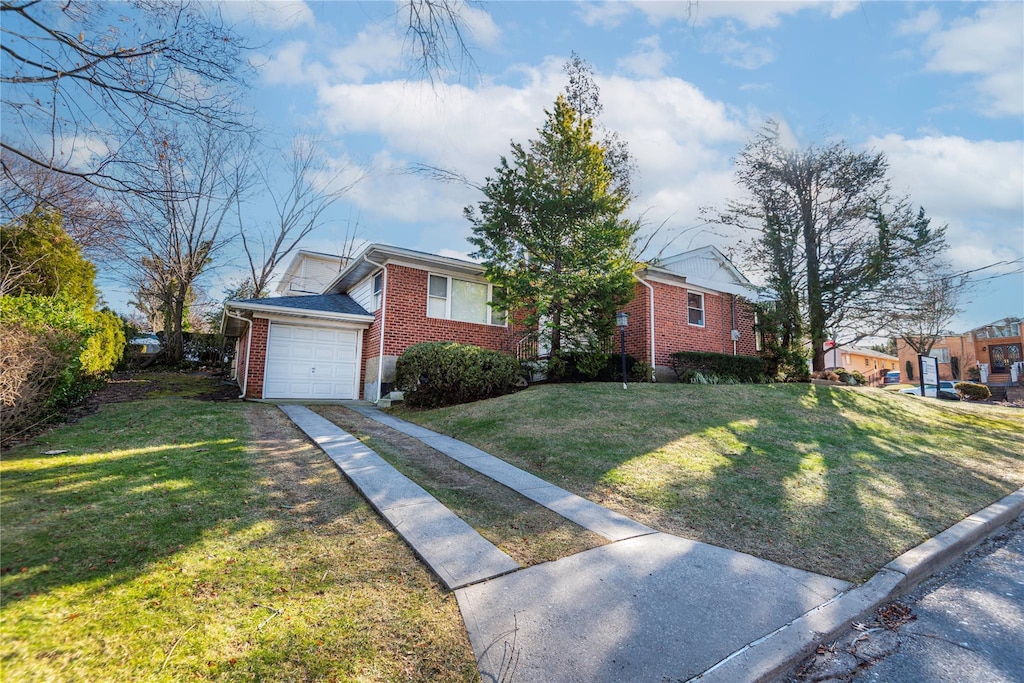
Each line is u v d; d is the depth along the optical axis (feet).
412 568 11.04
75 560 9.87
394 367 41.01
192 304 88.12
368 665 7.77
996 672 8.33
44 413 22.22
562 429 24.40
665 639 8.84
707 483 17.72
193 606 8.77
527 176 38.45
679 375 45.93
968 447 25.58
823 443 23.93
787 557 12.42
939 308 78.84
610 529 13.88
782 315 51.60
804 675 8.27
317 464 18.61
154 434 21.56
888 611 10.50
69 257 35.50
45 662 7.06
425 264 43.57
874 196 48.60
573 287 36.70
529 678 7.72
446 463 20.04
